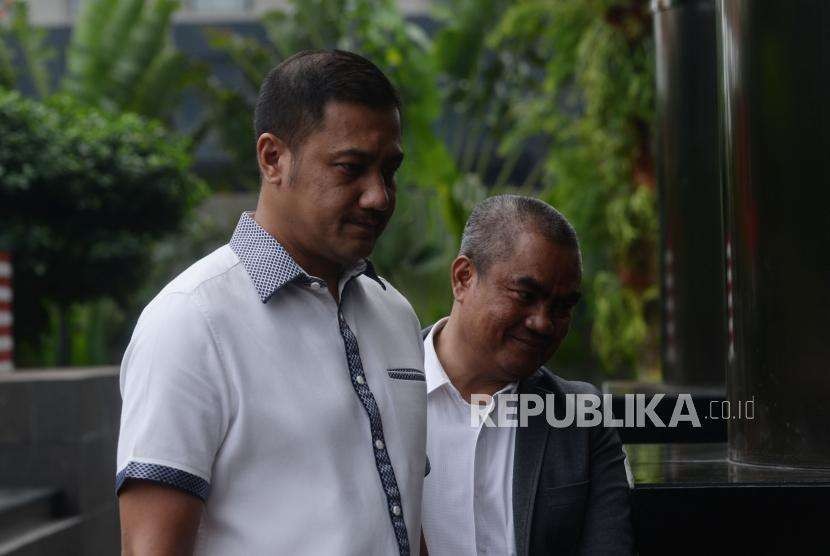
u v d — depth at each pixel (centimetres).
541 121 1470
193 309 207
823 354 296
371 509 213
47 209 1281
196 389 203
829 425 295
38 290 1333
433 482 295
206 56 2191
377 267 1622
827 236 296
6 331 1009
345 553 207
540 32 1434
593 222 1343
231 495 207
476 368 294
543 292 281
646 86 1246
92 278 1327
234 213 1945
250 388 208
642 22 1252
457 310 297
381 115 212
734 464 310
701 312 581
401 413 230
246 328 211
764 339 302
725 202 316
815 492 268
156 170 1303
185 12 2214
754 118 304
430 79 1542
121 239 1305
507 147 1527
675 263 588
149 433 200
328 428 212
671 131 591
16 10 1720
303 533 206
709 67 584
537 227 282
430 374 296
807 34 298
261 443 208
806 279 297
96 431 796
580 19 1316
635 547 285
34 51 1747
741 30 307
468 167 1870
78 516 760
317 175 211
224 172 1905
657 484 273
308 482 209
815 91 297
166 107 1692
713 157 582
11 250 1254
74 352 1709
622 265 1314
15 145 1238
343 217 212
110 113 1539
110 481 828
